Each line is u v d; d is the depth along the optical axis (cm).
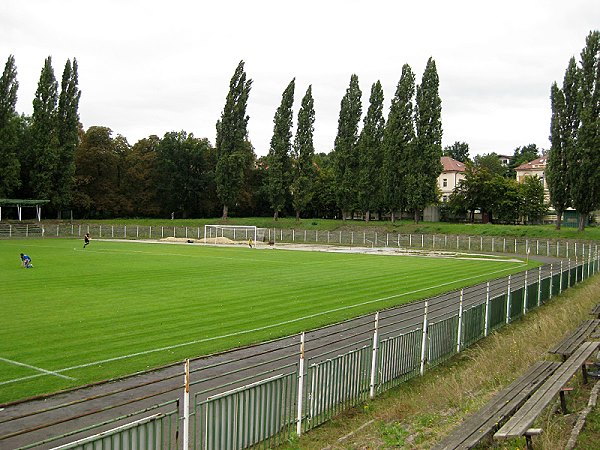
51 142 7344
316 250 5588
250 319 1833
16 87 7188
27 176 7788
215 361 1336
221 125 8100
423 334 1289
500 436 729
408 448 790
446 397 1043
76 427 899
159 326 1702
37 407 996
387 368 1151
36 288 2467
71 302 2105
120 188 8831
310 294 2400
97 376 1188
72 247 5238
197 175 9094
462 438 755
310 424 922
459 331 1476
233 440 776
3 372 1209
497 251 6034
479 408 917
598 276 3359
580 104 5800
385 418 948
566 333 1546
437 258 4775
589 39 5738
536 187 7969
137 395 1068
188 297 2262
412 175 7181
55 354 1362
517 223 8431
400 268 3703
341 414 996
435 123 7131
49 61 7369
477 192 8000
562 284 2645
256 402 816
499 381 1138
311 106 7925
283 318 1858
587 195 5834
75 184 8175
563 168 6050
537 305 2212
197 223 8062
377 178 7638
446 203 9106
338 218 9650
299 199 8019
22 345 1445
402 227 7212
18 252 4506
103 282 2697
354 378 1041
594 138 5712
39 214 7406
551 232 6078
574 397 1034
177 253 4734
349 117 7775
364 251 5591
